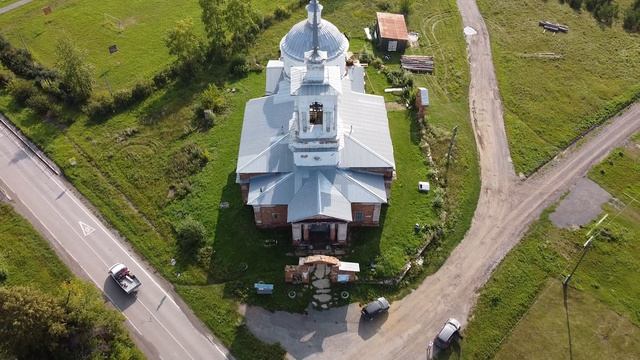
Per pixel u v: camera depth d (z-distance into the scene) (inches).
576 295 2554.1
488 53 4101.9
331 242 2728.8
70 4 4613.7
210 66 3941.9
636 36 4320.9
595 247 2765.7
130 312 2474.2
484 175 3152.1
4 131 3442.4
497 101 3673.7
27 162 3225.9
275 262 2647.6
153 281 2600.9
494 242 2787.9
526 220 2901.1
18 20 4424.2
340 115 2874.0
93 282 2588.6
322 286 2551.7
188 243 2719.0
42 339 2121.1
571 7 4653.1
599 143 3403.1
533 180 3144.7
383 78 3799.2
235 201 2930.6
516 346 2361.0
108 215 2901.1
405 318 2454.5
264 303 2496.3
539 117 3560.5
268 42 4168.3
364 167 2709.2
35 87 3690.9
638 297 2566.4
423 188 2992.1
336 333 2393.0
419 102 3432.6
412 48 4114.2
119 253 2723.9
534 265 2679.6
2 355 2108.8
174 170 3125.0
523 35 4298.7
